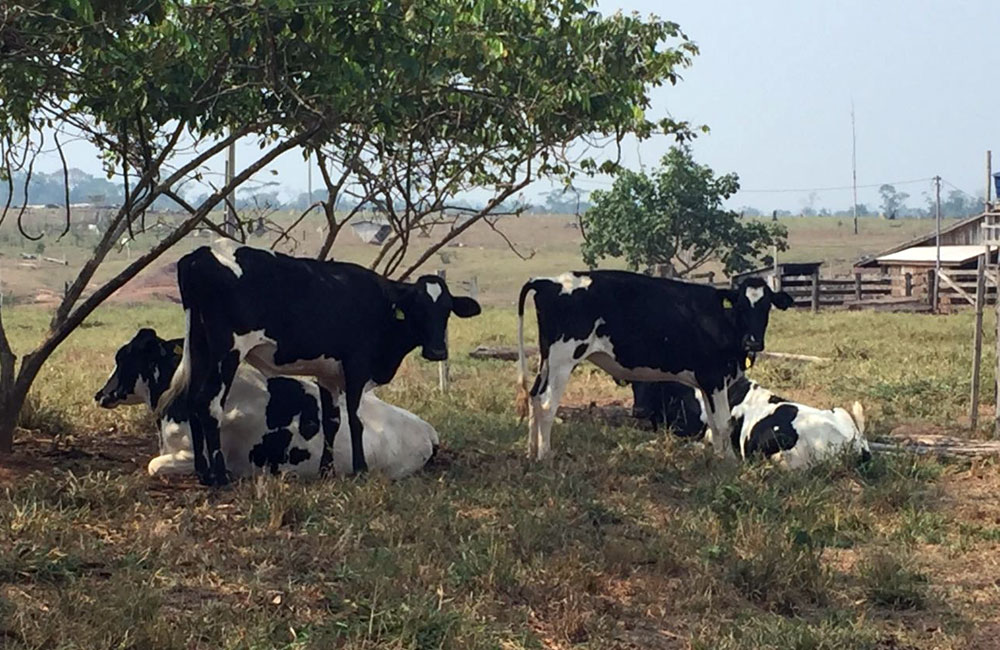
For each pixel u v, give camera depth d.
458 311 10.67
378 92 9.59
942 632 7.17
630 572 7.99
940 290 40.72
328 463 10.05
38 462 9.90
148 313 41.34
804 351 22.84
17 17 8.15
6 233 83.94
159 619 6.11
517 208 13.08
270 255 9.60
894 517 9.64
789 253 90.62
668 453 11.54
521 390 11.45
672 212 46.78
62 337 10.24
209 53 9.16
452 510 8.95
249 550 7.66
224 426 9.90
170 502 8.84
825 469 10.92
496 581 7.38
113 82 9.71
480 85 10.91
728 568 7.98
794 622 7.17
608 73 11.09
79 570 7.02
